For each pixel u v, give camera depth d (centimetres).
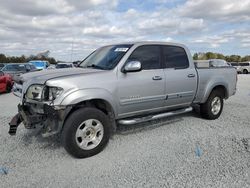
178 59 554
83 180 333
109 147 449
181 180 329
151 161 389
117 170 361
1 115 700
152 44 512
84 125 405
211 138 493
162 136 507
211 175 341
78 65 548
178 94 543
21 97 452
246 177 335
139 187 313
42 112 399
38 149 439
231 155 409
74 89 394
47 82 388
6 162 387
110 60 476
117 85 441
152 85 491
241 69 3769
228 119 643
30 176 344
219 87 646
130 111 473
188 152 423
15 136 503
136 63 447
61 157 408
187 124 593
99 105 448
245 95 1111
